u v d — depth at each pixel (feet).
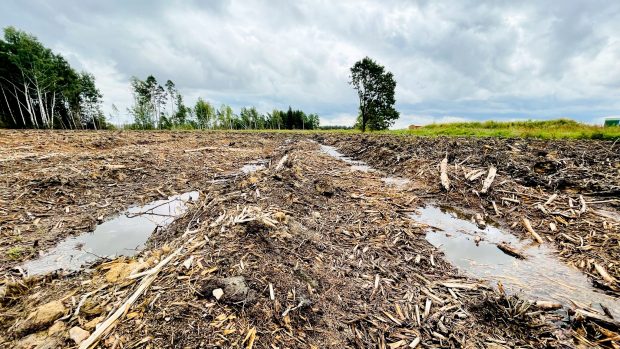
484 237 15.05
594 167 21.65
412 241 14.57
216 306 8.48
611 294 10.33
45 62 124.47
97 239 15.14
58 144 41.63
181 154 38.09
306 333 8.21
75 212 18.37
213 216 14.69
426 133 71.36
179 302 8.56
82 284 10.03
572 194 18.17
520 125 77.20
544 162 23.13
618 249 12.57
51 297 9.40
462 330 8.76
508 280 11.34
